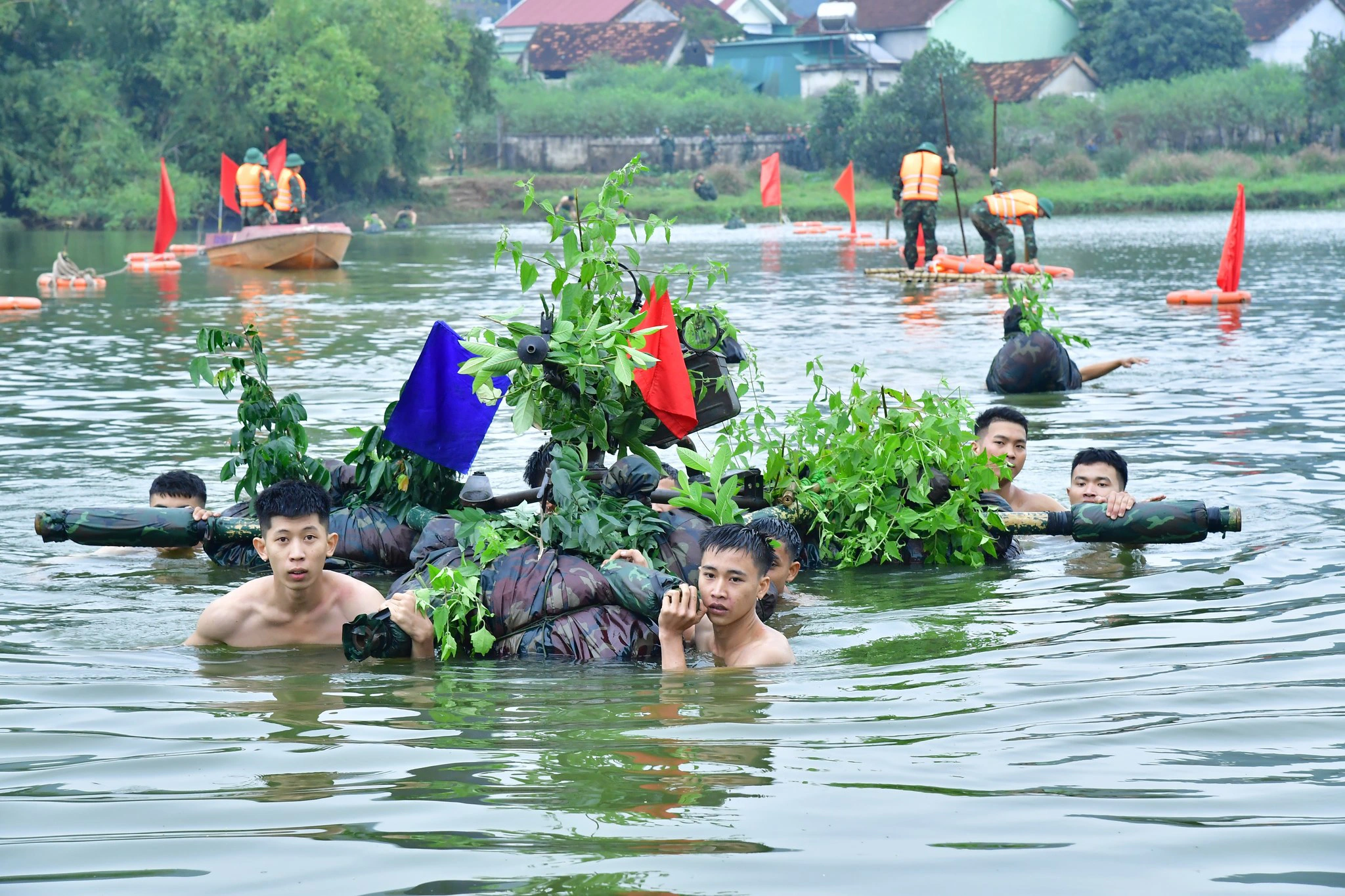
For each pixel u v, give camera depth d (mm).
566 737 5824
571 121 86688
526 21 116875
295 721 6121
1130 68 97750
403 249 53844
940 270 35812
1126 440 13578
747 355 9500
